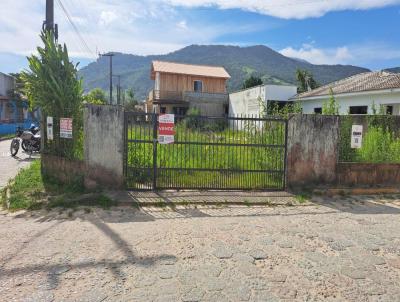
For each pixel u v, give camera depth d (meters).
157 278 3.56
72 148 8.07
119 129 7.06
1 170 9.83
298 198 7.08
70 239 4.59
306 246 4.54
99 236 4.73
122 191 7.04
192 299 3.18
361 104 17.89
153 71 38.50
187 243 4.55
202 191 7.36
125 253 4.17
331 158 7.84
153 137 7.21
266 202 6.78
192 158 7.58
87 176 7.04
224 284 3.48
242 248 4.42
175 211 6.10
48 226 5.12
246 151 7.78
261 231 5.11
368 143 8.80
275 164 7.93
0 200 6.52
